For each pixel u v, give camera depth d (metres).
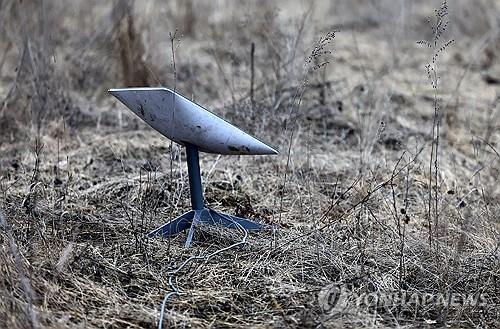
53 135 10.45
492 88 13.34
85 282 6.66
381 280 6.93
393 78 13.52
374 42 16.08
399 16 16.78
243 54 12.93
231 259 7.20
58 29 13.59
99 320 6.19
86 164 9.54
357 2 17.94
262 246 7.39
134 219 7.90
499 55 15.00
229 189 8.91
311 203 8.09
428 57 14.98
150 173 8.84
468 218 7.67
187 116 7.00
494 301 6.82
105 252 7.22
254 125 10.38
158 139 10.51
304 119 11.09
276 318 6.37
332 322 6.28
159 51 13.76
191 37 15.29
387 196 8.59
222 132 7.00
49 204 8.09
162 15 15.53
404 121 11.34
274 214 8.31
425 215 8.09
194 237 7.49
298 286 6.84
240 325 6.26
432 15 17.03
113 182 8.73
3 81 12.48
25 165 9.34
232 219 7.59
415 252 7.38
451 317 6.54
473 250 7.51
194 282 6.84
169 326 6.20
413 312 6.61
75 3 14.96
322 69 12.89
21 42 12.12
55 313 6.19
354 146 10.51
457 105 11.78
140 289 6.72
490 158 10.02
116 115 11.49
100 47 13.02
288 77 11.42
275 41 12.19
